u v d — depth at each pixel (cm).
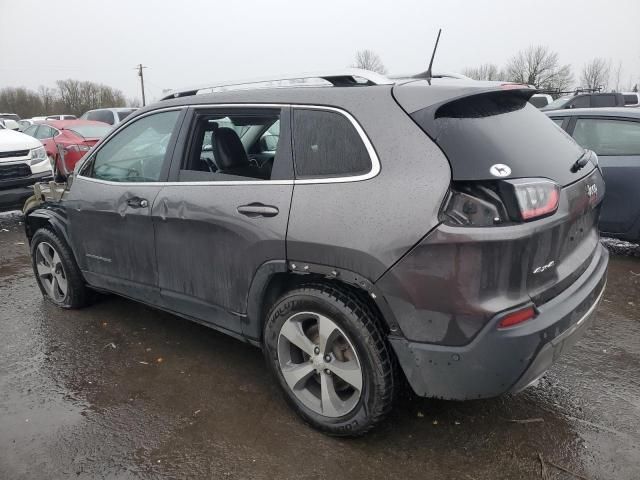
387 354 236
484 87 239
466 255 206
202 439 264
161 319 408
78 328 393
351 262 231
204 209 287
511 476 237
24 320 407
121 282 359
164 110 328
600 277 262
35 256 434
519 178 213
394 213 220
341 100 249
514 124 246
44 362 343
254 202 265
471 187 212
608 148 534
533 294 220
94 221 363
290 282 272
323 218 239
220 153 302
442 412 283
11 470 244
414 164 222
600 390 303
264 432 269
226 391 308
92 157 376
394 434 265
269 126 329
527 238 207
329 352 252
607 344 360
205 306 305
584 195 249
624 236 528
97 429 273
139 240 332
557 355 228
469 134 222
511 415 280
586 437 262
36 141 781
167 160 316
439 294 213
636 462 244
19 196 730
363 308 237
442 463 245
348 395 264
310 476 238
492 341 210
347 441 261
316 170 250
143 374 328
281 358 269
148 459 251
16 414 287
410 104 232
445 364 220
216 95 302
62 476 240
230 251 278
